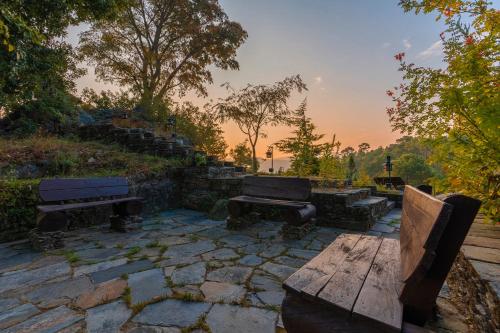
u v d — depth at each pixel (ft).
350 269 5.34
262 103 49.90
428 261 3.50
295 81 49.21
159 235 14.96
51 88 31.96
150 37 59.98
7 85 23.04
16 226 14.38
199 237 14.49
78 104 40.19
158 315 6.72
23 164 20.33
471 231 7.23
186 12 57.21
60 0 23.59
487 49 6.63
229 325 6.27
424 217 4.22
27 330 6.14
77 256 11.41
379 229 16.14
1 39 18.10
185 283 8.64
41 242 12.21
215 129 52.37
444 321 6.22
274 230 16.07
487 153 7.01
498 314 4.02
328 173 28.96
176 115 49.70
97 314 6.81
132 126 39.83
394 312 3.74
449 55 7.91
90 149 26.43
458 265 6.88
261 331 6.03
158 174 23.24
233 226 16.26
